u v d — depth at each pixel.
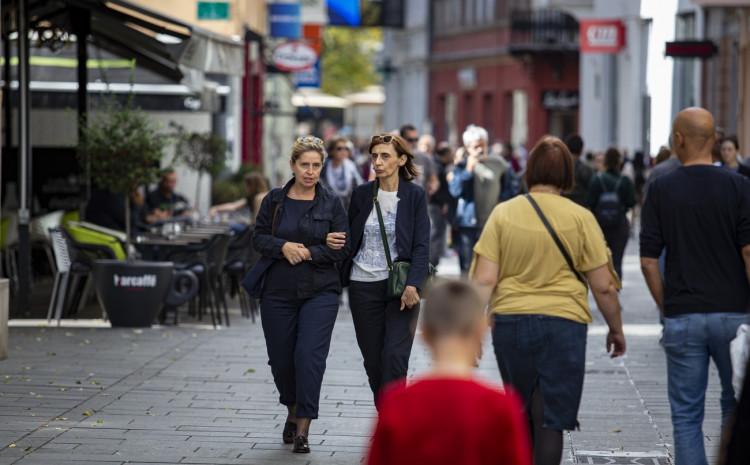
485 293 15.34
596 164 55.56
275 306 19.05
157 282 31.62
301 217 18.95
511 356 15.48
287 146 105.56
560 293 15.34
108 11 34.62
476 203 34.84
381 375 19.06
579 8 94.94
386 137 18.80
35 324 32.12
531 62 110.62
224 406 22.03
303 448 18.66
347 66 154.50
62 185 43.72
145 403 22.16
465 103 129.00
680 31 68.62
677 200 15.43
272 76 88.75
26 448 18.62
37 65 44.03
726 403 15.65
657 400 23.11
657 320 34.97
